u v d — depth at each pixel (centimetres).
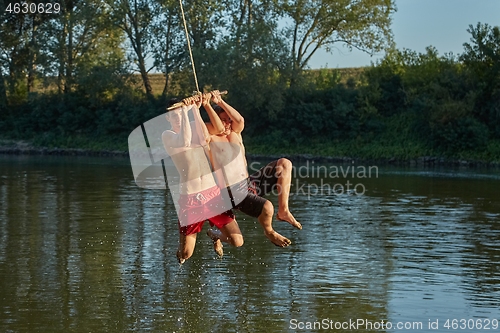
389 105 4603
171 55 4766
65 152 4875
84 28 4991
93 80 4941
